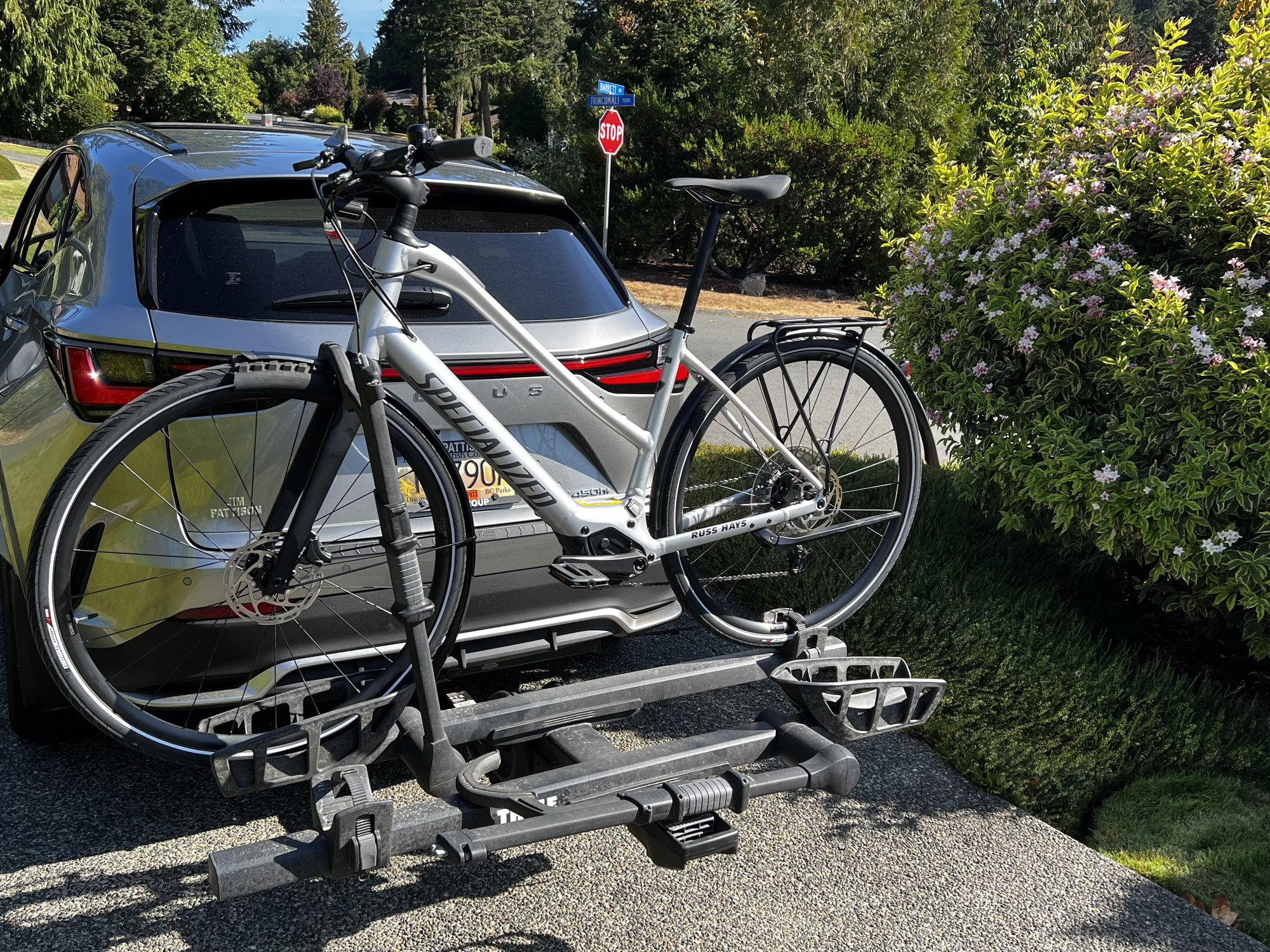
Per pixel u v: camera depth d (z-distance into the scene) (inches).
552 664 145.1
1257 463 129.9
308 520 84.0
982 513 192.4
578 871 102.2
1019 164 175.9
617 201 681.0
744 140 634.8
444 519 90.4
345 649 99.6
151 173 107.8
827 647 113.8
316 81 4013.3
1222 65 158.2
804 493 117.4
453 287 89.5
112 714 80.7
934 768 128.4
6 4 1301.7
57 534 76.1
